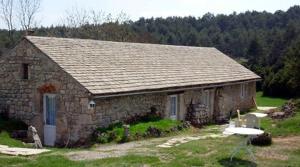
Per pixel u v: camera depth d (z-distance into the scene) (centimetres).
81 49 2303
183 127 2236
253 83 3638
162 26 10500
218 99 2953
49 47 2136
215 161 1368
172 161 1359
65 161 1360
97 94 1888
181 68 2839
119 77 2173
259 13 12275
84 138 1916
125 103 2098
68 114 1980
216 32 10894
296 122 2070
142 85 2208
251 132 1367
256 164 1346
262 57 6494
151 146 1680
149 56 2767
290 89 4662
